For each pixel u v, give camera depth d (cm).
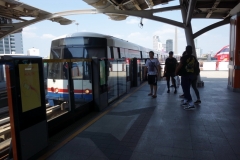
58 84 682
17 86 294
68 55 858
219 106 640
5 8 1190
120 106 675
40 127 343
